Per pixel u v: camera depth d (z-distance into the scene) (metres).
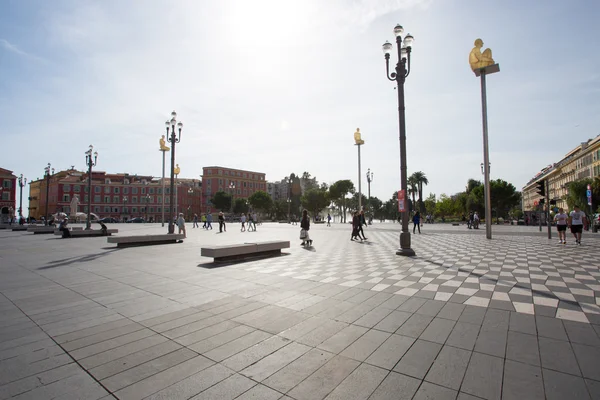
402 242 11.15
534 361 3.17
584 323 4.21
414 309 4.89
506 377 2.87
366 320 4.42
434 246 14.16
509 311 4.74
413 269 8.30
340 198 76.12
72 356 3.37
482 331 3.97
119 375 2.97
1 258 10.93
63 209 85.69
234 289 6.24
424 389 2.70
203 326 4.24
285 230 31.86
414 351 3.43
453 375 2.92
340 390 2.70
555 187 79.56
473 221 31.94
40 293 6.02
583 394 2.58
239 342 3.71
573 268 8.26
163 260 10.29
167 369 3.08
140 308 5.05
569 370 2.98
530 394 2.60
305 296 5.70
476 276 7.32
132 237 14.84
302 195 83.25
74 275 7.80
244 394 2.64
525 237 19.20
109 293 6.00
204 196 105.44
